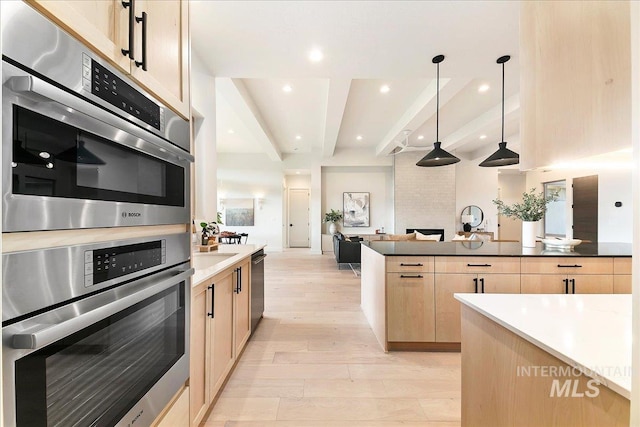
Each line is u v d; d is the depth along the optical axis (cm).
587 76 83
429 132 684
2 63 51
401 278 267
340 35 258
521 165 110
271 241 965
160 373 105
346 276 588
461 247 319
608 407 69
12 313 54
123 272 84
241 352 262
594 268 257
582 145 84
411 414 184
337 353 263
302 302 416
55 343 64
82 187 70
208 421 176
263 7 223
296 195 1114
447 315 266
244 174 963
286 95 482
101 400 78
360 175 960
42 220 59
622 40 74
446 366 241
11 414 54
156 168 102
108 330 80
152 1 102
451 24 244
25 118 56
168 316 111
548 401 85
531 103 105
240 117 518
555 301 126
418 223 845
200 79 298
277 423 175
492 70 322
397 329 266
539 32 101
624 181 552
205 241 290
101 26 76
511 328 98
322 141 786
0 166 51
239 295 242
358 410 187
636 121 53
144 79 95
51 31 61
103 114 73
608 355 77
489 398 114
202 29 249
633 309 54
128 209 86
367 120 608
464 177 866
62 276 64
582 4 85
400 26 246
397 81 423
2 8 52
